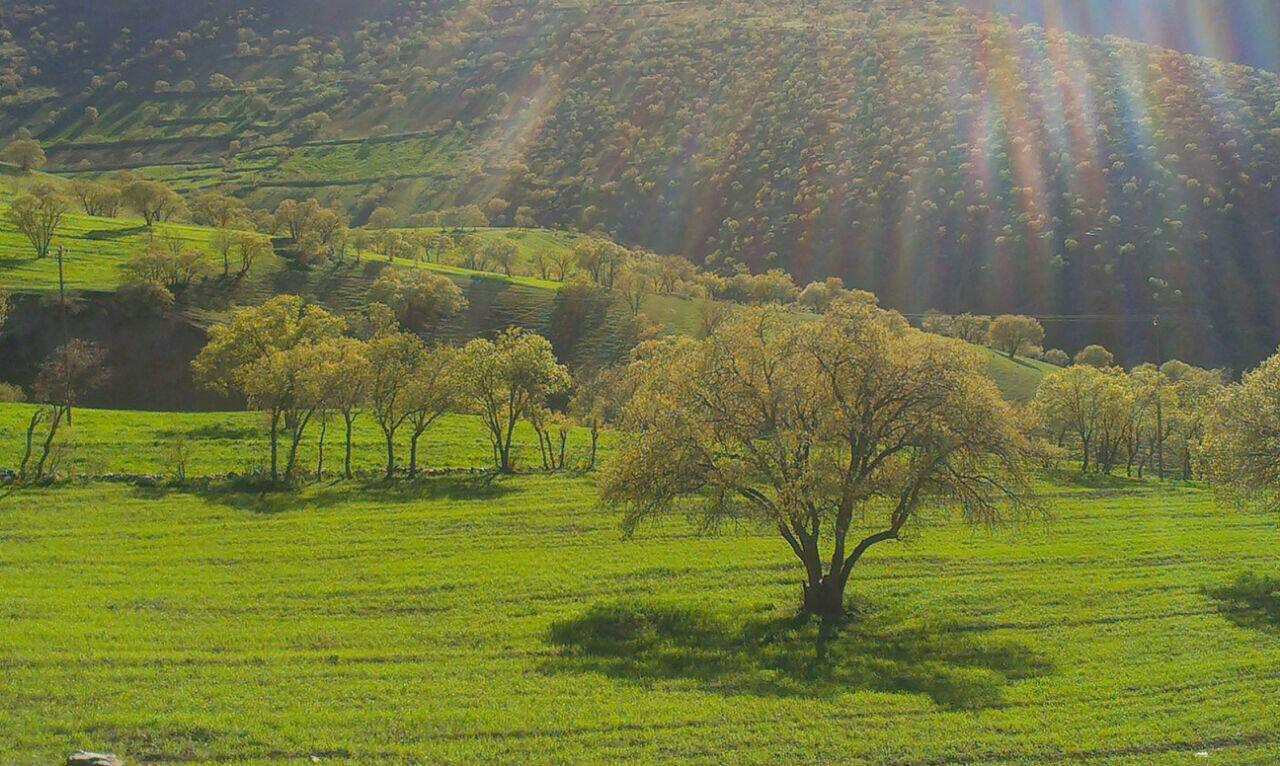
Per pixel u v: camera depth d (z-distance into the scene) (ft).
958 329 574.15
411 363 264.93
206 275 492.13
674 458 127.85
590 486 246.68
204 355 297.94
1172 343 612.29
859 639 120.57
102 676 91.45
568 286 533.14
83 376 335.26
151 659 100.07
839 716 88.38
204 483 231.71
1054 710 91.76
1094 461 388.37
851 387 128.88
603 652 112.27
